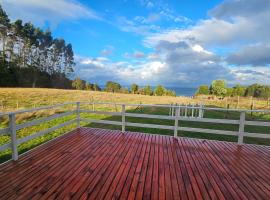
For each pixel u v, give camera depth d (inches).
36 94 746.2
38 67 1520.7
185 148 147.6
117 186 90.5
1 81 1067.9
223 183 95.8
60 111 417.4
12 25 1253.1
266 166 118.0
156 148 146.1
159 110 488.7
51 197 81.1
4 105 463.8
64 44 1940.2
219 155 134.7
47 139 201.6
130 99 808.9
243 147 153.9
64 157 125.3
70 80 1686.8
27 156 126.3
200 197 83.2
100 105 548.4
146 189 88.4
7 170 106.0
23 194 83.3
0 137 200.5
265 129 307.1
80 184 91.9
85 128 207.2
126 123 189.5
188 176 102.1
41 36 1608.0
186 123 328.8
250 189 90.8
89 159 122.4
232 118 397.1
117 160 121.5
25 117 333.4
